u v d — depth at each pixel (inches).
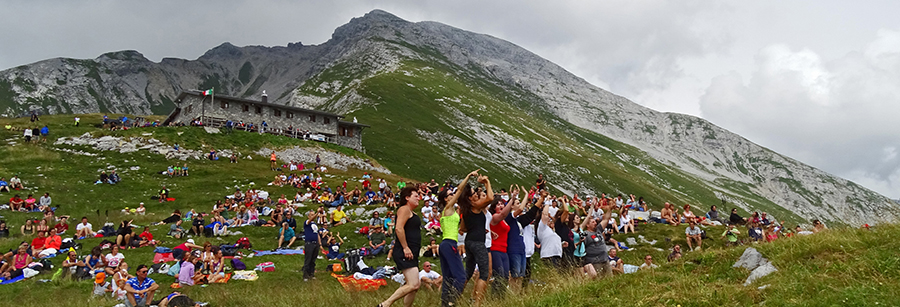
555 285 379.9
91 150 2277.3
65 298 660.1
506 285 384.8
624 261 860.6
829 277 284.4
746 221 1082.7
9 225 1273.4
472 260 399.2
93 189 1782.7
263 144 2760.8
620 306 304.2
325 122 3604.8
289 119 3452.3
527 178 5206.7
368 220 1275.8
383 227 1092.5
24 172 1876.2
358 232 1151.6
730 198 7652.6
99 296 654.5
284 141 2864.2
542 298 343.6
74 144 2305.6
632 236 1050.1
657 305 294.5
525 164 5748.0
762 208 7534.5
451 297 366.9
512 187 442.9
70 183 1817.2
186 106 3366.1
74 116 3309.5
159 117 4527.6
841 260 315.6
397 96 6732.3
